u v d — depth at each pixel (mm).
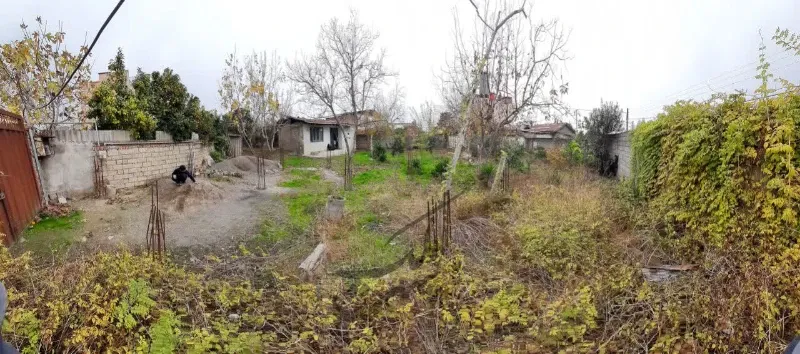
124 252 4582
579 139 16703
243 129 19812
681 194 5609
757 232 4285
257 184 12906
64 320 3365
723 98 5055
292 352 3508
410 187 11477
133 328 3531
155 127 13453
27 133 7969
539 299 4277
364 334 3842
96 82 13203
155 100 14250
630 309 3848
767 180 4215
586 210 6629
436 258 5352
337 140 30562
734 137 4508
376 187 11961
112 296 3609
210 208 9195
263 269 5555
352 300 4453
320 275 5285
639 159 7863
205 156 15961
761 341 3139
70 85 10445
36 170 8164
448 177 8500
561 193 8406
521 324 3936
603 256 5199
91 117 11789
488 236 6562
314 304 4215
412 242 6547
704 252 4719
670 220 5762
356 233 7066
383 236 6992
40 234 6898
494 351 3469
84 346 3166
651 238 5520
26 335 3125
